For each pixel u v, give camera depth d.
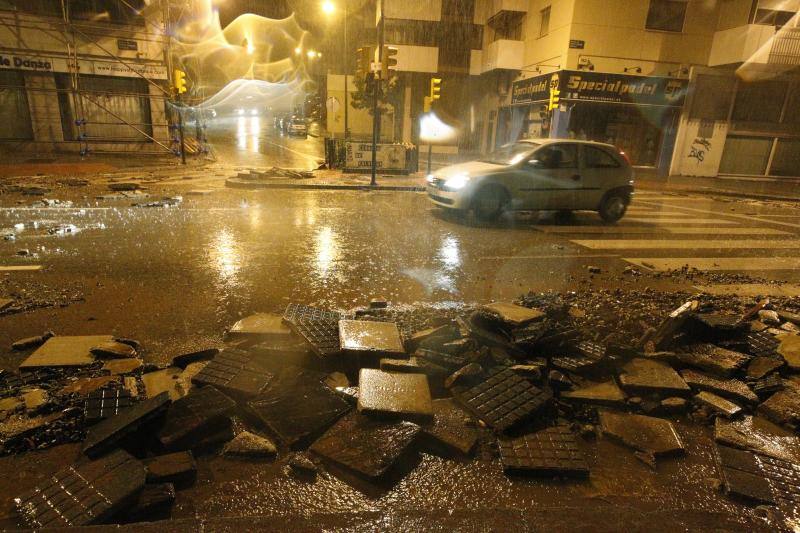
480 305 5.49
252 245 7.95
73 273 6.13
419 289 6.02
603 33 25.28
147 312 4.96
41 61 19.95
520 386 3.55
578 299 5.80
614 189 11.08
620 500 2.65
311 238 8.64
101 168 17.92
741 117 27.47
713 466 2.98
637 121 27.48
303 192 14.96
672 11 25.48
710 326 4.50
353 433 3.02
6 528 2.20
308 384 3.52
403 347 4.01
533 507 2.55
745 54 24.30
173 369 3.81
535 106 29.23
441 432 3.09
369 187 15.99
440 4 34.09
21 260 6.62
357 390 3.49
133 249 7.40
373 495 2.59
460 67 35.69
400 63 34.53
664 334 4.46
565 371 3.95
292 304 5.30
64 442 2.90
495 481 2.75
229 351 3.91
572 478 2.81
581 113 26.86
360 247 8.08
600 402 3.59
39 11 19.64
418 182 17.41
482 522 2.25
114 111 21.98
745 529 2.26
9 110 20.33
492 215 10.53
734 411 3.50
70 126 21.38
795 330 5.12
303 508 2.49
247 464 2.79
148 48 21.61
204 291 5.63
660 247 9.06
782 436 3.34
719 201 17.64
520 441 3.04
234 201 12.61
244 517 2.20
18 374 3.67
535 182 10.46
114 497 2.34
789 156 28.33
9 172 15.85
